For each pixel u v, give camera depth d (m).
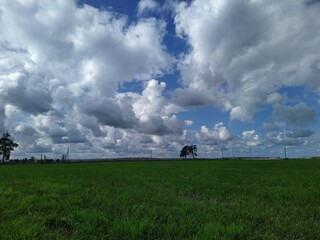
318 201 11.89
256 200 12.21
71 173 34.38
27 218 8.59
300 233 7.15
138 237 6.84
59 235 7.01
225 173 32.75
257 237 6.85
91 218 8.34
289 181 21.16
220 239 6.44
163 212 9.38
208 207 10.41
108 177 26.75
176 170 41.47
